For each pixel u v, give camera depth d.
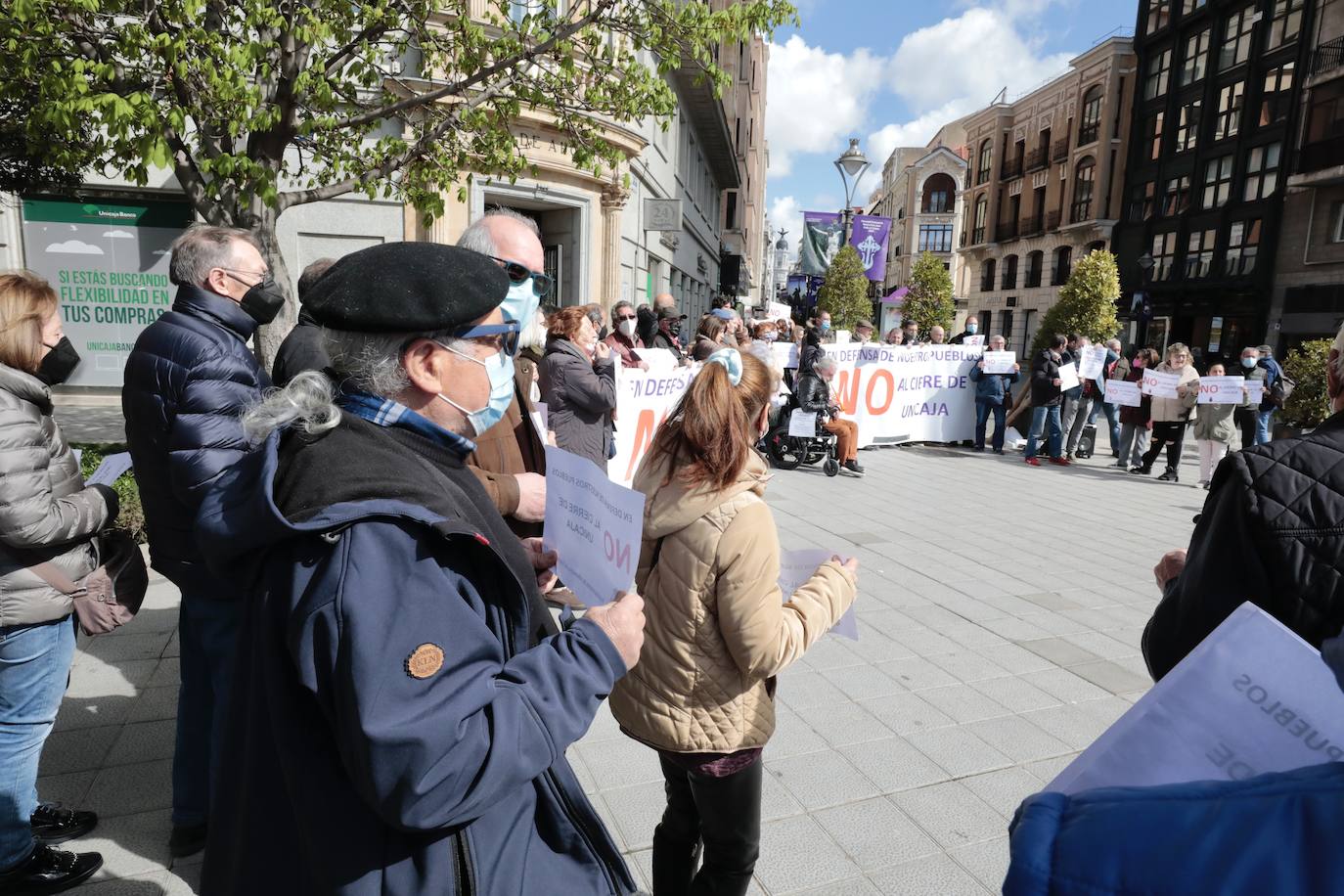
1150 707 0.75
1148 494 9.21
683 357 9.45
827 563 2.04
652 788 2.95
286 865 1.08
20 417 1.99
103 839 2.56
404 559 1.00
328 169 6.40
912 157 79.06
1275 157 29.25
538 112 10.03
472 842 1.07
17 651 2.13
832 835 2.70
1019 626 4.68
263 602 1.04
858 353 11.20
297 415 1.10
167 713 3.35
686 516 1.69
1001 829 2.77
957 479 9.58
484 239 1.85
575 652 1.16
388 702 0.94
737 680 1.78
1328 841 0.58
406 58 9.01
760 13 5.60
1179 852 0.61
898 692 3.79
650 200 14.11
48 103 4.01
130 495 5.10
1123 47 39.12
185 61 4.32
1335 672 0.68
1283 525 1.16
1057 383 10.91
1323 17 27.00
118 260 10.15
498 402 1.23
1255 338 29.64
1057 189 43.81
